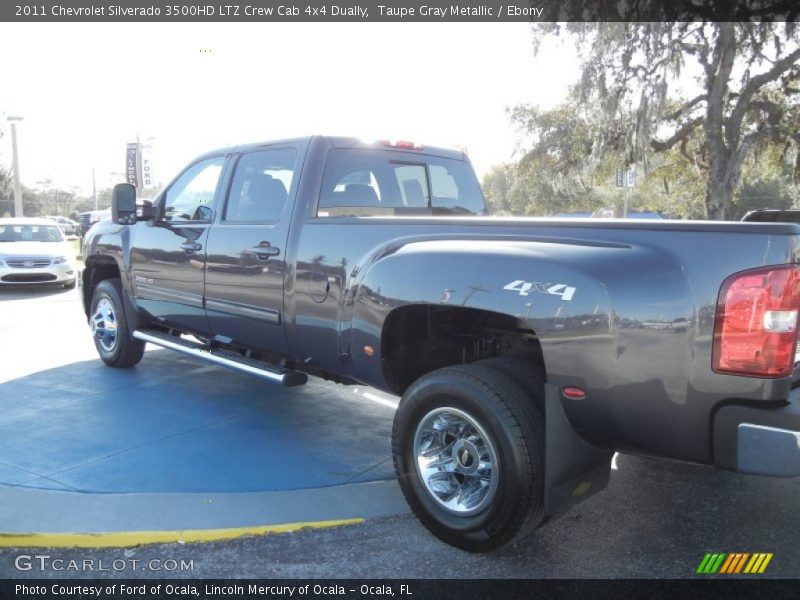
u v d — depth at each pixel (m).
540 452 3.13
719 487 4.21
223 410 5.66
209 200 5.37
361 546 3.49
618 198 41.25
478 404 3.21
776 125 21.36
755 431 2.68
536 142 29.88
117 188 5.71
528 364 3.41
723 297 2.72
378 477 4.33
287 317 4.48
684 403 2.82
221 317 5.13
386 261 3.69
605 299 2.91
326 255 4.16
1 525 3.59
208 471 4.38
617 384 2.92
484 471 3.30
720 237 2.77
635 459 4.69
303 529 3.64
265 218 4.78
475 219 3.52
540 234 3.29
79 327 9.57
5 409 5.64
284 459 4.60
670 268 2.84
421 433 3.52
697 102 22.50
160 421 5.37
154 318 6.18
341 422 5.41
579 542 3.53
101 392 6.14
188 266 5.38
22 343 8.39
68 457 4.58
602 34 19.98
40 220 15.66
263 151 4.95
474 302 3.27
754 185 37.66
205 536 3.53
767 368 2.66
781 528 3.67
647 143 20.23
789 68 20.34
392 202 5.10
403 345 3.90
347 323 4.01
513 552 3.42
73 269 14.33
